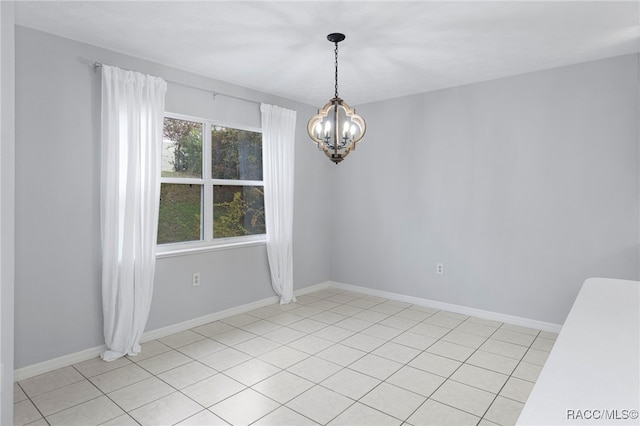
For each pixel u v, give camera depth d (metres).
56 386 2.65
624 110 3.30
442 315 4.18
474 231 4.12
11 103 1.86
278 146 4.50
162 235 3.63
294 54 3.26
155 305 3.50
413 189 4.56
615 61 3.33
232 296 4.16
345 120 2.79
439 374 2.81
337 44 3.02
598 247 3.44
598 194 3.43
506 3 2.39
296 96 4.63
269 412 2.33
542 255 3.72
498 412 2.32
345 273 5.27
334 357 3.11
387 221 4.81
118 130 3.11
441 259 4.37
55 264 2.90
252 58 3.37
